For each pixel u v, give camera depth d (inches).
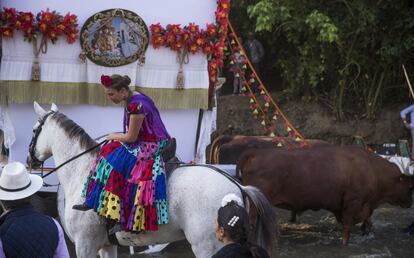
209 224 188.7
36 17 263.0
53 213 295.3
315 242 315.6
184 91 282.0
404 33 542.6
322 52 563.8
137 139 196.5
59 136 219.8
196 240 190.2
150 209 192.1
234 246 131.3
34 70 266.7
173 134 287.3
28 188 146.5
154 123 196.5
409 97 591.5
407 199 322.7
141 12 275.3
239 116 587.5
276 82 684.1
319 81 601.3
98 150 214.8
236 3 602.5
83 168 213.3
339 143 570.3
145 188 192.7
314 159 301.0
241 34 642.2
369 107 576.7
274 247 184.1
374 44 553.9
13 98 266.4
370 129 566.9
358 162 306.7
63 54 270.2
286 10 503.2
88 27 270.1
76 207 199.5
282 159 296.4
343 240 310.7
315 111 591.2
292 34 562.6
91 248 208.5
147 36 275.4
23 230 139.8
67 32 265.1
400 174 319.3
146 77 278.7
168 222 196.2
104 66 274.1
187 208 192.4
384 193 318.7
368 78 577.0
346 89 593.6
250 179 295.0
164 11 277.7
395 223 358.9
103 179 196.9
